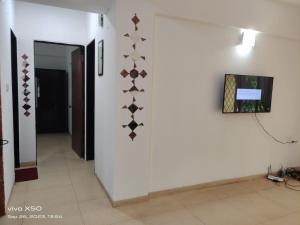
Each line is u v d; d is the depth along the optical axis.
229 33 3.09
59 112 6.55
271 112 3.62
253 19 3.12
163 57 2.74
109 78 2.74
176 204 2.77
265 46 3.40
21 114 3.79
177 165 3.01
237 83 3.15
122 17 2.43
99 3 2.57
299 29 3.54
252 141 3.53
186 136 3.01
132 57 2.53
